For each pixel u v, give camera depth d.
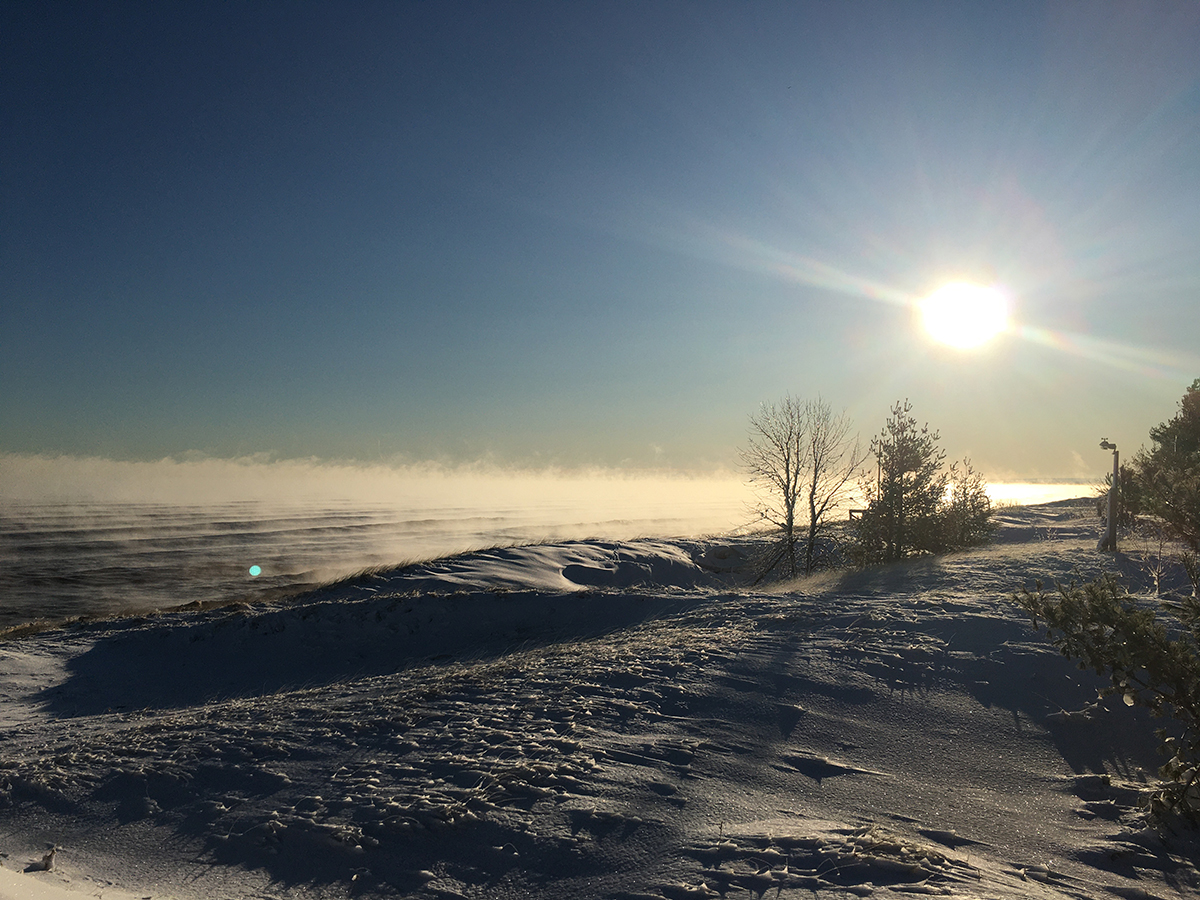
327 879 4.14
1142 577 11.56
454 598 14.63
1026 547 16.91
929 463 18.67
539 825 4.43
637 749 5.64
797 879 3.65
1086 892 3.66
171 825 5.09
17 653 13.84
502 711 6.84
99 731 8.41
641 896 3.64
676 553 25.84
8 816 5.41
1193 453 17.67
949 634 8.16
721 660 7.94
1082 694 6.32
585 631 12.66
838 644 8.11
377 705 7.59
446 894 3.86
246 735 6.83
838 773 5.27
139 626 15.71
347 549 99.00
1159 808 4.41
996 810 4.71
